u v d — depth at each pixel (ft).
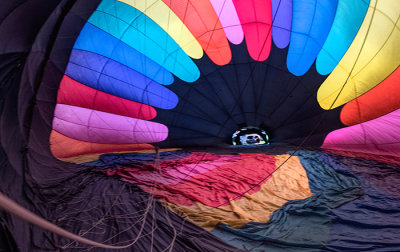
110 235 10.12
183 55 24.61
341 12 19.89
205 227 10.64
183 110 26.78
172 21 23.11
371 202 11.84
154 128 27.04
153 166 19.74
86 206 12.85
